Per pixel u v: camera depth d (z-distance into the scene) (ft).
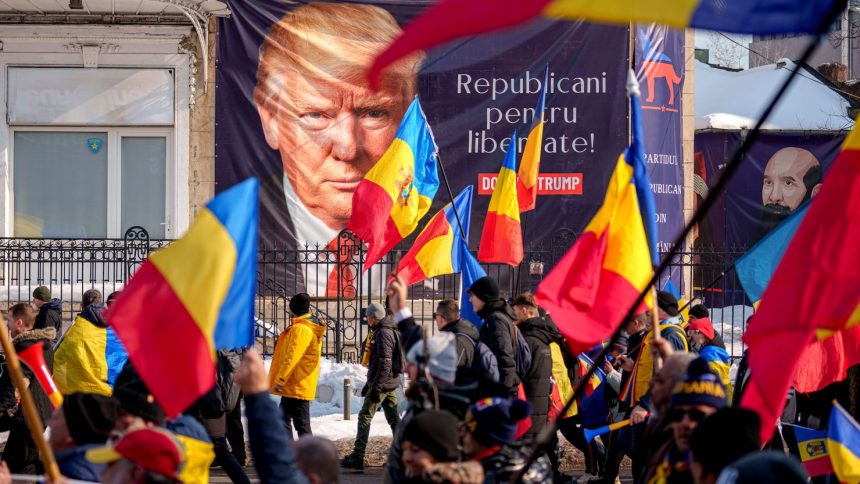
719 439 12.22
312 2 59.52
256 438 13.55
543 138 61.16
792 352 14.55
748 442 12.18
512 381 25.80
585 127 61.31
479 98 60.70
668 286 43.37
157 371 13.83
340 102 59.62
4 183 59.31
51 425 15.56
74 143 59.93
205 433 16.33
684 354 16.80
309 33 59.47
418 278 35.35
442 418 14.90
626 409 27.86
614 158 61.36
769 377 14.49
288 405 35.09
